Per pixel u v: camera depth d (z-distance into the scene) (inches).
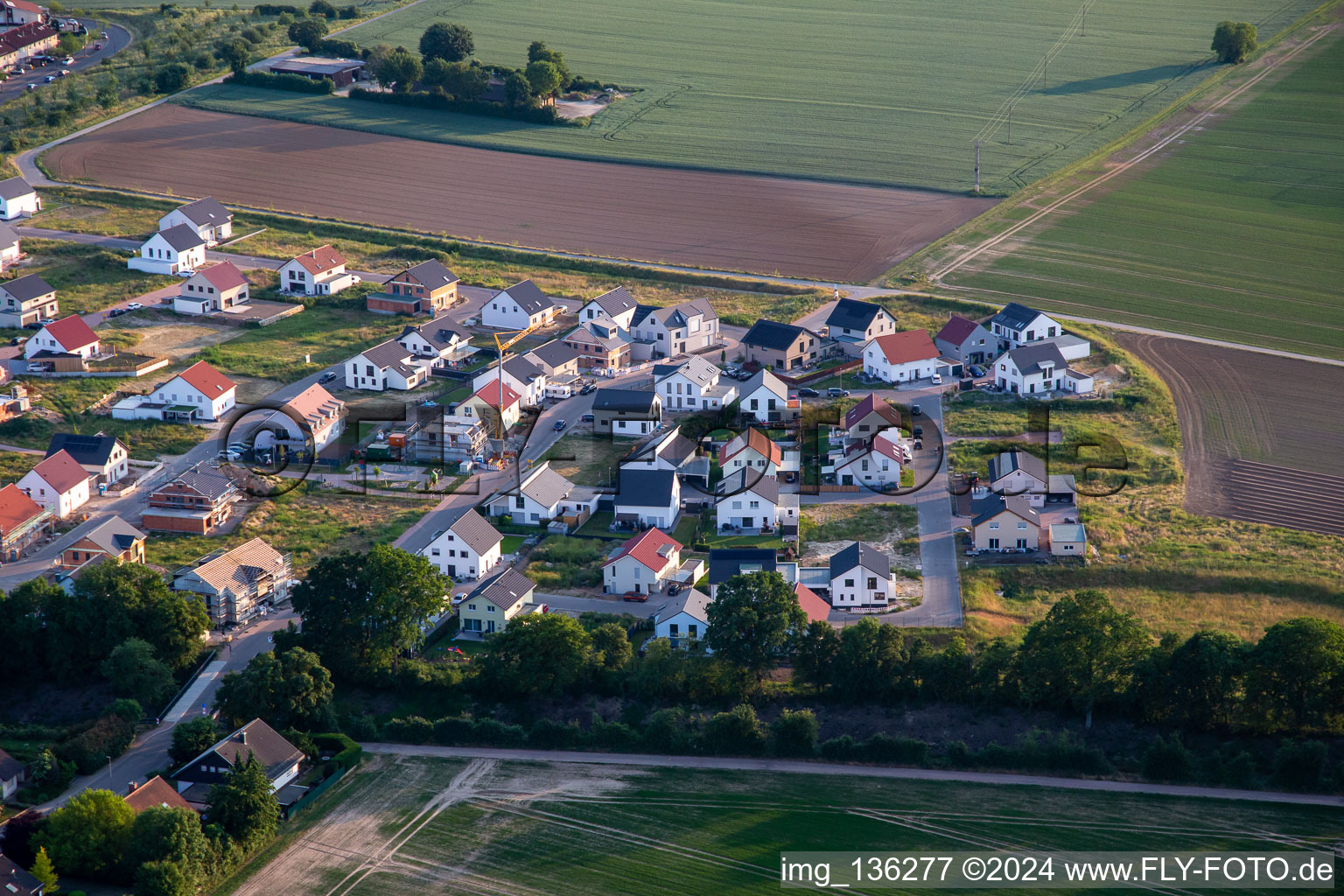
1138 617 4751.5
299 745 4025.6
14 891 3346.5
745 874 3619.6
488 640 4421.8
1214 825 3806.6
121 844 3518.7
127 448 5969.5
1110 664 4175.7
